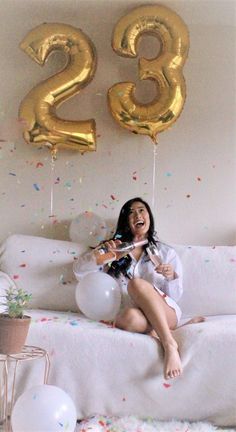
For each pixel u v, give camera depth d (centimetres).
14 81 345
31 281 306
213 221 343
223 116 343
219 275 299
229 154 343
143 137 343
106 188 345
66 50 324
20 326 229
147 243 303
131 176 344
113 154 344
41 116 318
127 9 342
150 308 256
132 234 307
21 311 236
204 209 343
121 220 311
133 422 239
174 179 344
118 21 323
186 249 309
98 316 274
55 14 345
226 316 286
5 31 345
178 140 344
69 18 345
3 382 243
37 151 345
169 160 344
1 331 229
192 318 294
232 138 342
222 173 343
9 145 345
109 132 344
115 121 343
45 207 346
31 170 346
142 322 257
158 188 344
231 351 238
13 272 308
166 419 246
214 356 239
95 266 294
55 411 211
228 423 242
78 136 320
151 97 342
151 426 238
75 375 245
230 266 301
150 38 342
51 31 321
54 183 346
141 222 304
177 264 296
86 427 231
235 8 341
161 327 248
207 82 343
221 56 342
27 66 345
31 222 346
